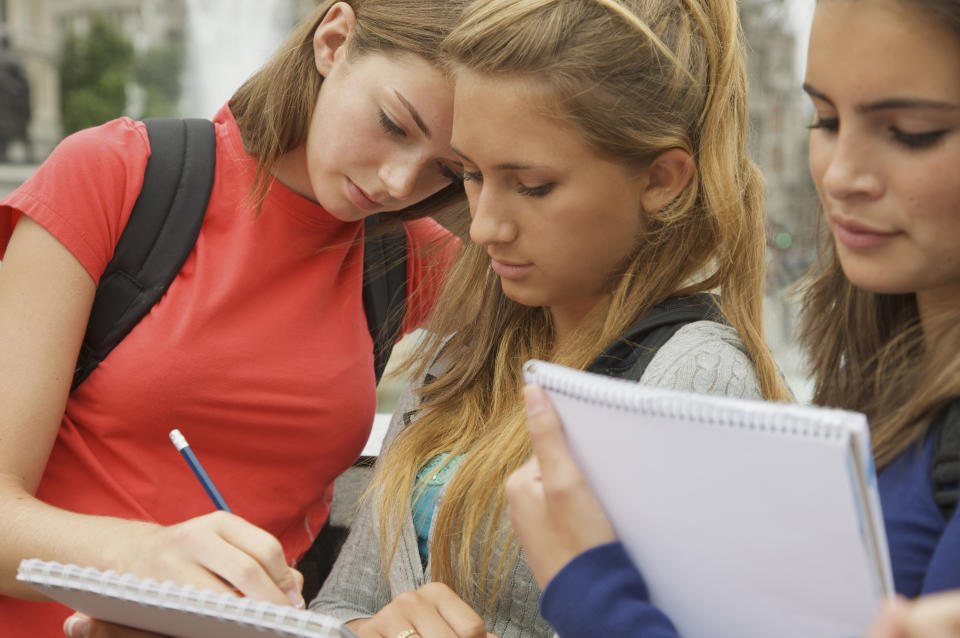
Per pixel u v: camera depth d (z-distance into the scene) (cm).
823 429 69
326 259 166
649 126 124
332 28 153
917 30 80
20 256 148
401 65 143
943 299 91
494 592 132
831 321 109
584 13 122
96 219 150
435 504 142
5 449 142
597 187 123
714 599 81
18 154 2845
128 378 153
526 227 125
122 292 154
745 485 74
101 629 117
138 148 156
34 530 134
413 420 156
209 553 119
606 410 80
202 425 158
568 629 84
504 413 144
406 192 147
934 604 55
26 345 145
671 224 130
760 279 138
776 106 1152
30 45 3050
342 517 196
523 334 150
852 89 83
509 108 121
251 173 161
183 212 156
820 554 73
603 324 133
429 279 182
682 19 130
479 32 122
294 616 90
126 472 156
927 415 85
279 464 165
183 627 103
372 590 149
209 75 2911
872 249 86
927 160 82
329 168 150
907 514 83
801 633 77
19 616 152
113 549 127
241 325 159
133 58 3156
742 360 127
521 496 89
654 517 82
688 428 76
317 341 165
